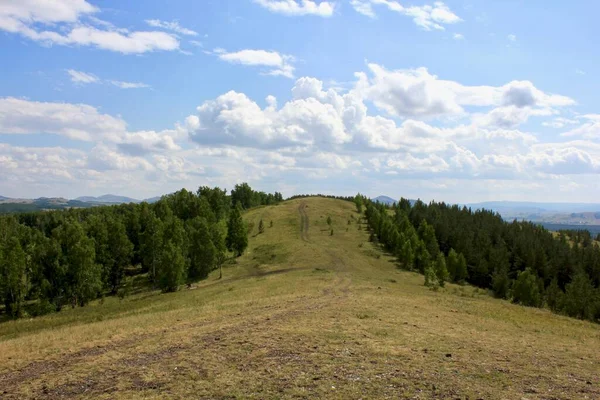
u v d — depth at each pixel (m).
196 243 73.75
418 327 22.84
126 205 152.75
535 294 72.94
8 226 102.44
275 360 15.81
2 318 63.78
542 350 19.28
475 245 108.31
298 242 99.88
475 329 24.20
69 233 70.19
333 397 12.23
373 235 112.94
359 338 19.25
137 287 79.19
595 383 14.12
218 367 15.09
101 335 21.61
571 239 172.62
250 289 45.94
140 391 13.02
